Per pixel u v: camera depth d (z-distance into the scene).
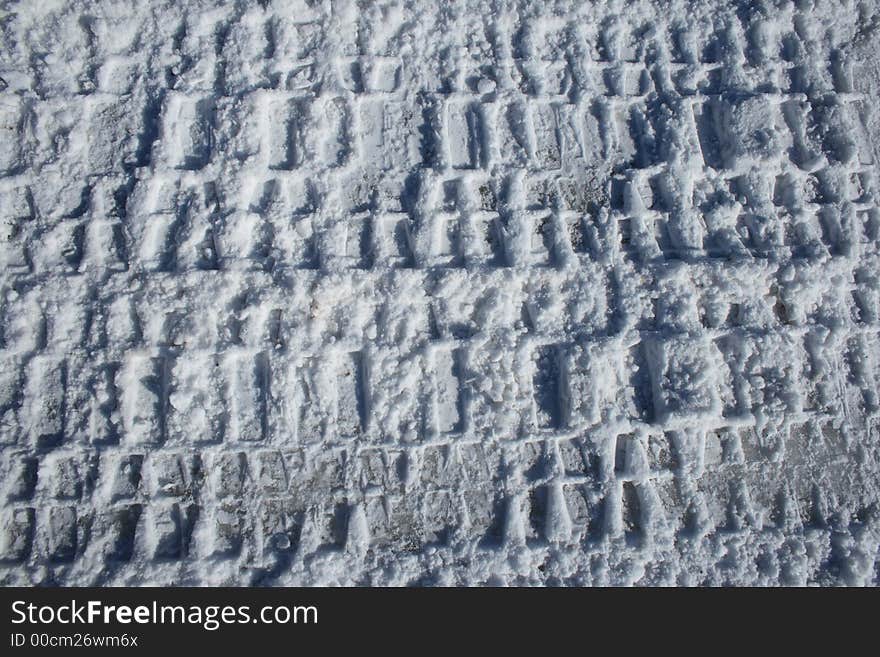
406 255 1.20
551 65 1.29
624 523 1.14
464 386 1.16
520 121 1.26
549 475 1.14
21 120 1.21
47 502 1.10
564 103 1.28
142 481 1.11
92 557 1.08
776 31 1.32
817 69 1.31
